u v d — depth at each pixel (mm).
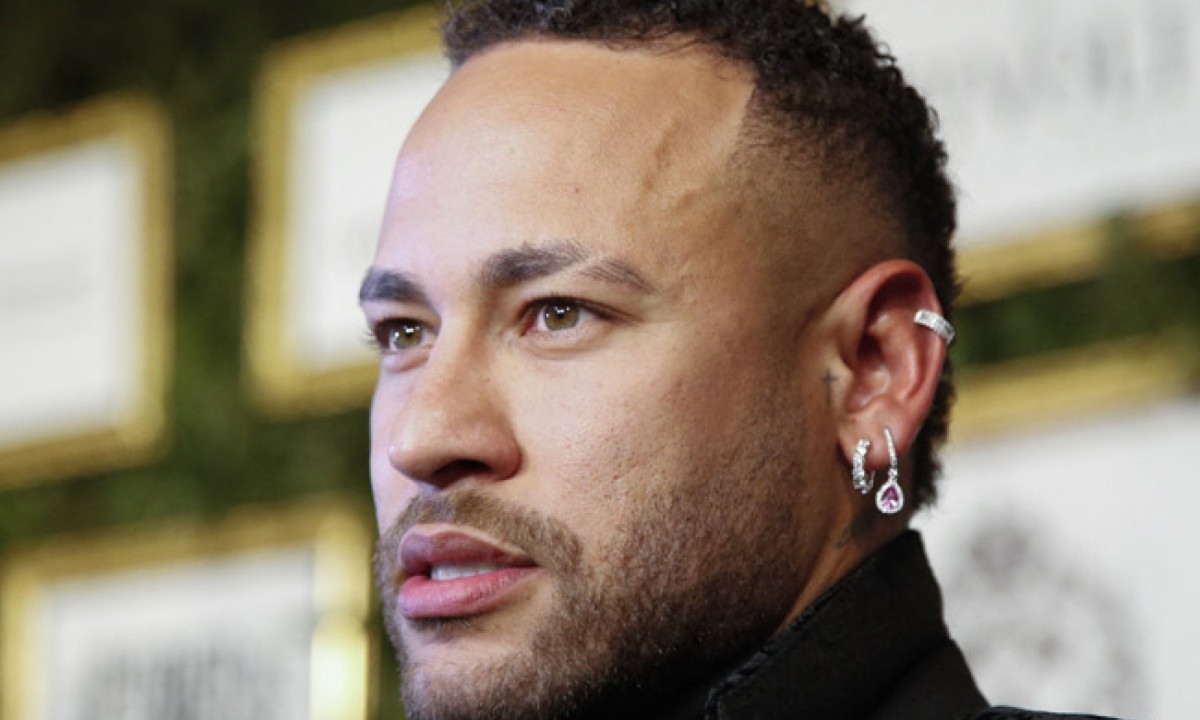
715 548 2580
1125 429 4551
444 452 2529
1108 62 4734
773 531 2635
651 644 2537
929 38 4949
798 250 2715
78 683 5953
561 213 2602
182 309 6102
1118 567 4465
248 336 5926
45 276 6336
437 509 2547
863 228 2803
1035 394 4656
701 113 2709
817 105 2805
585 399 2557
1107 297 4691
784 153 2740
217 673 5715
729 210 2664
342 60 5879
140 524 5992
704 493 2580
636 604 2529
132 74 6395
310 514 5688
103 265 6254
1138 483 4504
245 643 5684
